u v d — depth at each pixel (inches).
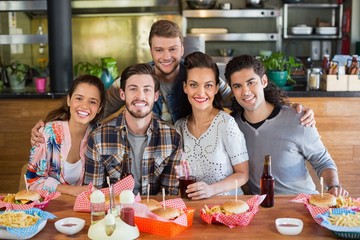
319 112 174.6
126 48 270.8
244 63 105.0
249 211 83.4
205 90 99.3
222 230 79.9
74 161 106.7
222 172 102.3
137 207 80.4
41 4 186.2
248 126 110.5
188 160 103.3
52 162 105.9
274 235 77.6
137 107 96.1
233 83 106.5
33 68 207.3
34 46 260.4
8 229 75.9
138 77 96.1
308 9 278.1
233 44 281.3
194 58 100.3
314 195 88.4
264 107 109.2
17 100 175.5
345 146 176.2
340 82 174.7
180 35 114.9
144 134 100.9
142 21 267.4
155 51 114.1
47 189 99.2
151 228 78.8
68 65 184.9
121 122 100.3
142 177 101.6
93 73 192.4
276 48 272.4
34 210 84.4
